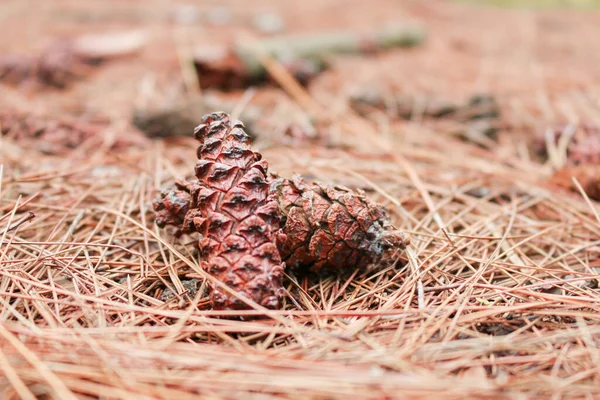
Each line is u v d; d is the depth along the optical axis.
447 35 1.11
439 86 0.73
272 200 0.34
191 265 0.35
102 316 0.33
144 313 0.33
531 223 0.41
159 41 0.96
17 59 0.70
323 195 0.36
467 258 0.38
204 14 1.20
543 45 1.02
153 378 0.30
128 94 0.66
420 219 0.41
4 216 0.37
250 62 0.69
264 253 0.33
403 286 0.35
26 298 0.33
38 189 0.42
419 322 0.33
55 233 0.39
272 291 0.33
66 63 0.71
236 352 0.31
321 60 0.81
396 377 0.30
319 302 0.35
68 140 0.50
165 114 0.52
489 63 0.87
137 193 0.42
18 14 1.13
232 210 0.34
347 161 0.47
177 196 0.36
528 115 0.60
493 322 0.33
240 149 0.35
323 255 0.35
